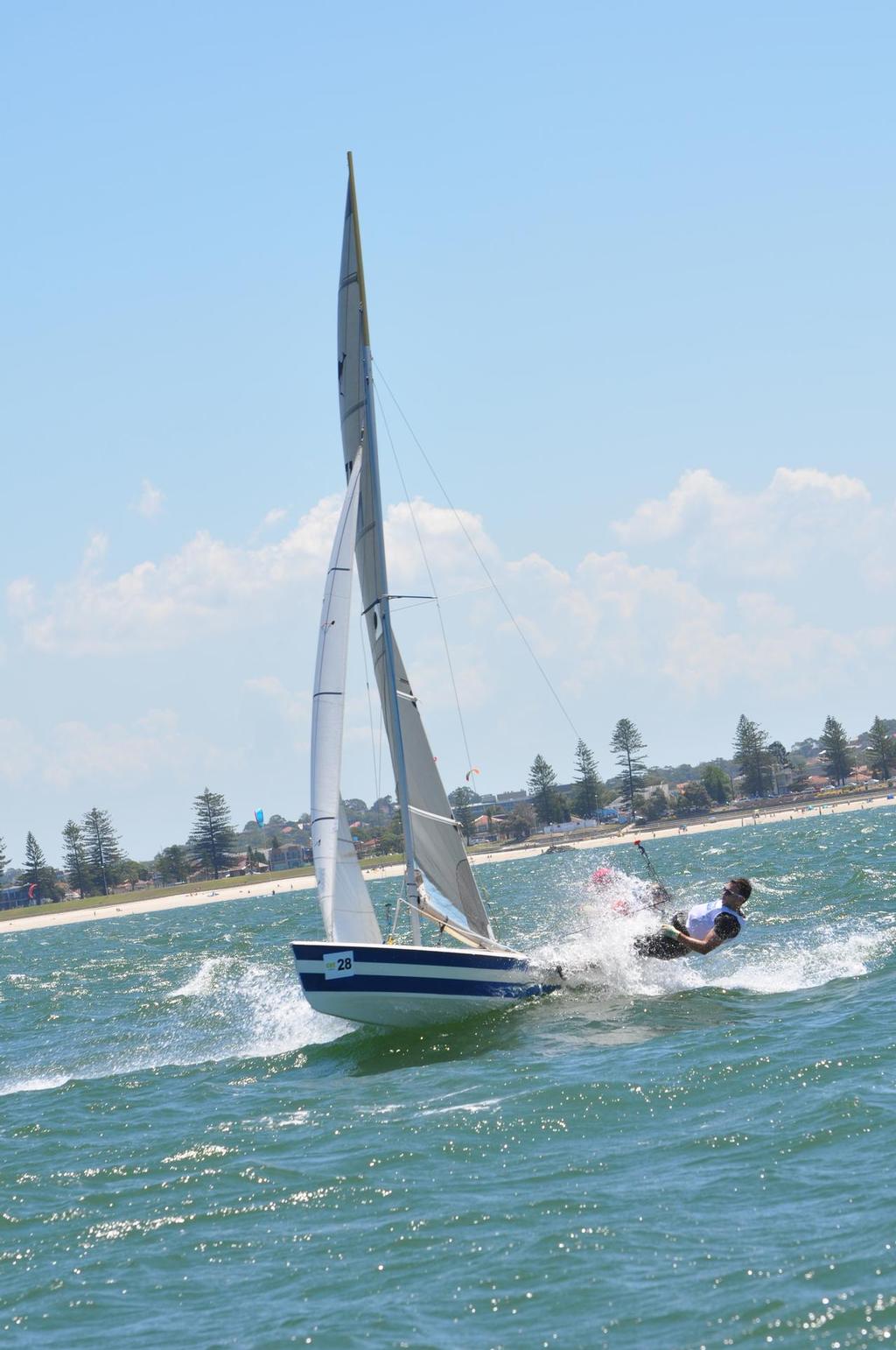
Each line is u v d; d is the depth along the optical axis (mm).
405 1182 27359
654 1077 32906
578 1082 33219
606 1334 19516
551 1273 21781
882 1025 35438
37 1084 46000
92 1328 22078
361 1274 22828
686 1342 19016
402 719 45156
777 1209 23219
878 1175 24047
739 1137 27406
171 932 187125
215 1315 21969
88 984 90938
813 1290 19906
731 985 45469
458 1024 43344
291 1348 20234
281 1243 24891
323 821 43062
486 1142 29453
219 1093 39594
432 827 45312
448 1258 22938
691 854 185750
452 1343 19797
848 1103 28328
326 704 43219
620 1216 23797
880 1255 20672
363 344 44844
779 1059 33031
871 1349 18109
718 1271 21016
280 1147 31531
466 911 45844
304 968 41094
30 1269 25328
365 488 45250
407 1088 35906
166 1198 28672
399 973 41875
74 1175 31625
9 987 100500
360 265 44625
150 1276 24203
